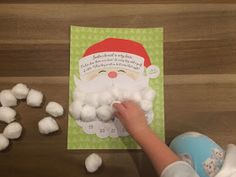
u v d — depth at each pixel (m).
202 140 0.74
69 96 0.80
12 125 0.75
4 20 0.82
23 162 0.76
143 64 0.82
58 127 0.78
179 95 0.81
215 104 0.81
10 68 0.80
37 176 0.76
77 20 0.83
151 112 0.79
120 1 0.84
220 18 0.85
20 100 0.79
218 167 0.70
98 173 0.77
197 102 0.81
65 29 0.83
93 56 0.81
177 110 0.80
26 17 0.83
